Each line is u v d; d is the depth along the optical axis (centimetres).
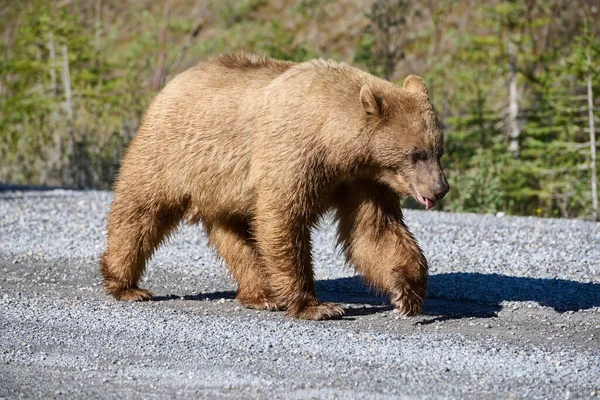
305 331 1063
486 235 1738
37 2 4472
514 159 2845
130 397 817
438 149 1101
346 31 4662
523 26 3322
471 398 813
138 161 1214
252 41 4762
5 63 4366
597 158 2641
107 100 3847
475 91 3416
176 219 1246
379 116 1080
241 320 1127
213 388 841
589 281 1346
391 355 955
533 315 1163
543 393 829
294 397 812
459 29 4131
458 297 1269
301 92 1098
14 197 2405
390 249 1145
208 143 1159
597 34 3534
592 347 1005
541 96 3109
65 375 886
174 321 1113
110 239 1248
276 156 1092
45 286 1352
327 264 1506
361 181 1141
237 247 1225
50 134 3412
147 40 4953
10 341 1014
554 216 2644
